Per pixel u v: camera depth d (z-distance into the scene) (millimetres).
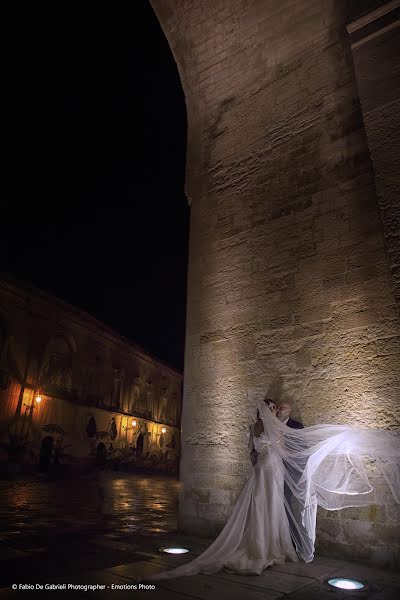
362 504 4629
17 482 16203
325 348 5445
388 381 4863
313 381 5418
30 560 4281
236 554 4176
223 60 8094
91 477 21625
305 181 6395
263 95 7398
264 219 6672
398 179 5133
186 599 3205
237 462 5699
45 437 22109
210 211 7438
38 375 22188
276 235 6441
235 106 7738
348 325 5344
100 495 12586
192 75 8516
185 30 8570
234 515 4602
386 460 4621
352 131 6125
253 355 6070
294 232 6262
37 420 21641
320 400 5293
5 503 9484
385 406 4812
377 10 5969
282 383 5680
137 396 31531
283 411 5246
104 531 6062
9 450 19391
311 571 4098
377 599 3357
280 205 6559
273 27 7492
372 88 5715
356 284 5438
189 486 6051
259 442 4863
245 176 7168
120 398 29125
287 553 4414
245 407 5895
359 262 5500
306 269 5953
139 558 4449
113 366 29203
